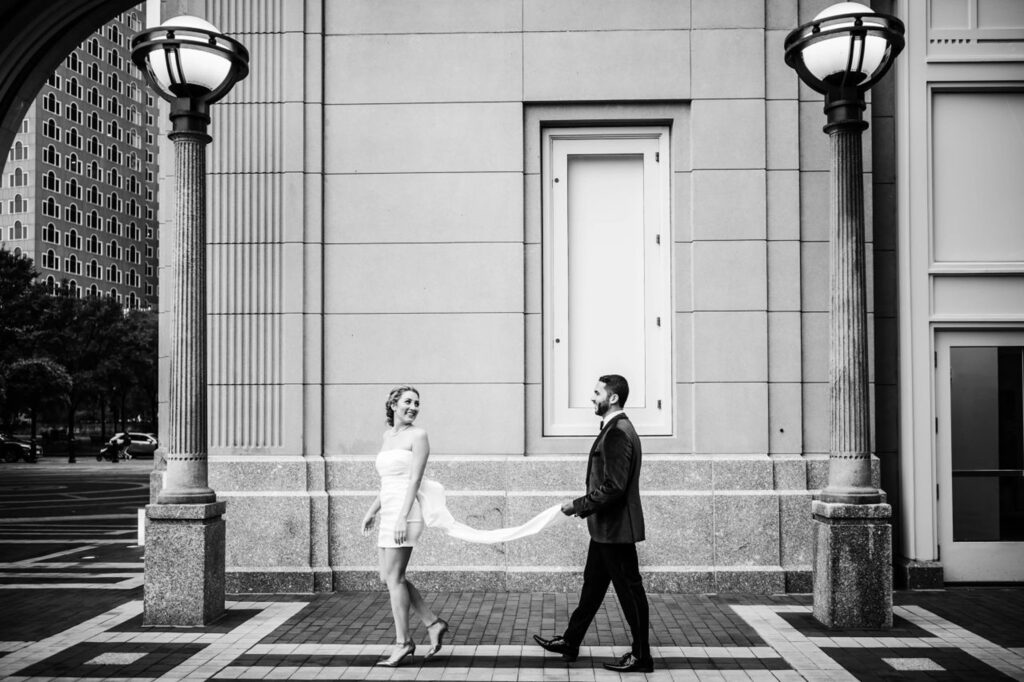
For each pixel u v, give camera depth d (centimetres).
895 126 906
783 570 834
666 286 891
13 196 10319
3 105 1079
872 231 891
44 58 1088
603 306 898
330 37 894
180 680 557
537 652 620
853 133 712
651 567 841
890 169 912
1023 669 579
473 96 887
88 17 1076
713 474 850
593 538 580
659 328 892
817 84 716
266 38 893
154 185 12625
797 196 873
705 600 798
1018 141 895
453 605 775
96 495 2314
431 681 554
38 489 2541
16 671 578
